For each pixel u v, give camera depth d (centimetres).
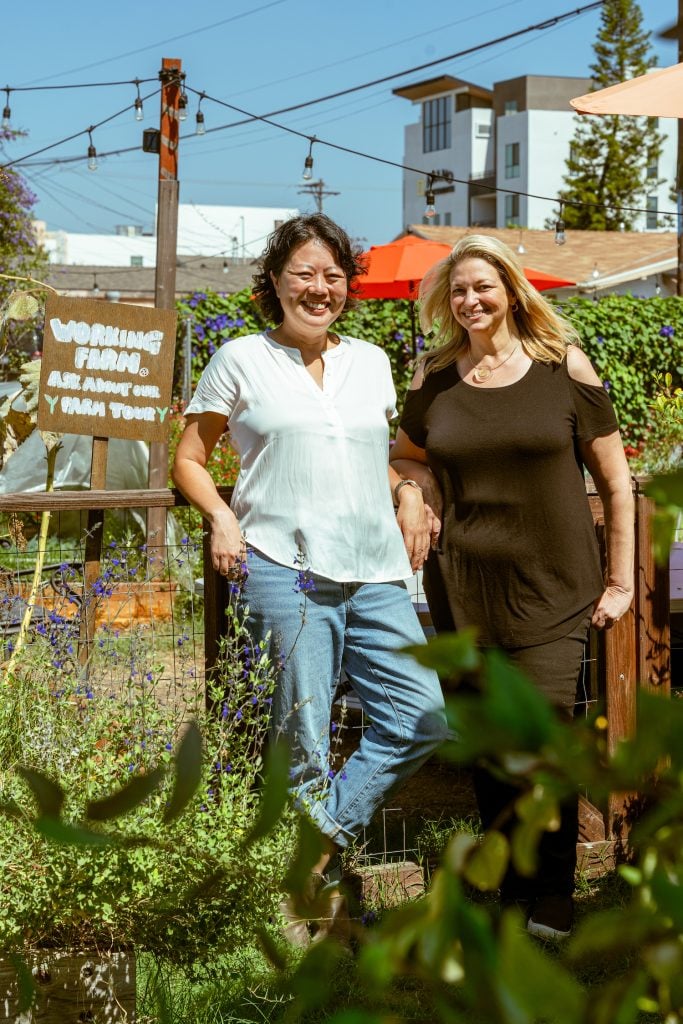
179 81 896
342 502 295
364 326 1362
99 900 254
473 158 7231
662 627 353
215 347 1370
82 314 447
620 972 234
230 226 7512
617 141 5175
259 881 260
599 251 2866
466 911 53
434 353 323
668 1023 60
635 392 1460
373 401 306
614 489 314
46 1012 260
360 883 337
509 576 303
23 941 257
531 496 302
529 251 2816
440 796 430
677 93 516
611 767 52
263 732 309
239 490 305
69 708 295
